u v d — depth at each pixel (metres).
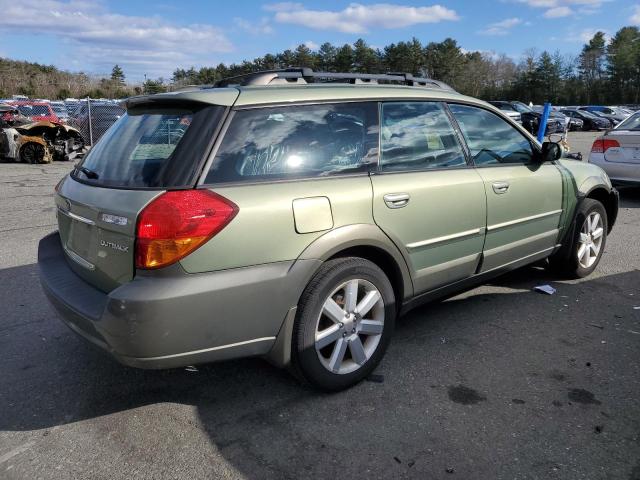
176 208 2.47
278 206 2.72
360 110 3.24
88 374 3.39
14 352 3.67
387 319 3.27
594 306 4.43
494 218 3.88
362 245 3.06
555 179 4.46
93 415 2.95
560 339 3.83
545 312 4.32
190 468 2.51
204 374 3.37
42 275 3.21
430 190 3.40
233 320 2.63
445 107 3.76
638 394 3.11
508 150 4.16
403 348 3.70
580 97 79.44
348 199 2.98
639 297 4.64
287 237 2.75
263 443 2.69
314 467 2.51
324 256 2.88
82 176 3.12
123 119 3.32
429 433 2.75
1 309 4.41
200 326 2.55
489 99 84.38
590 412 2.93
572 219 4.76
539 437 2.71
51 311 4.38
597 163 9.13
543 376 3.32
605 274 5.25
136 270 2.52
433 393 3.13
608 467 2.49
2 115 17.72
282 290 2.74
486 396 3.10
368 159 3.20
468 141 3.84
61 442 2.71
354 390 3.16
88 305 2.70
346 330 3.07
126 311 2.44
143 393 3.16
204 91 2.88
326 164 3.02
